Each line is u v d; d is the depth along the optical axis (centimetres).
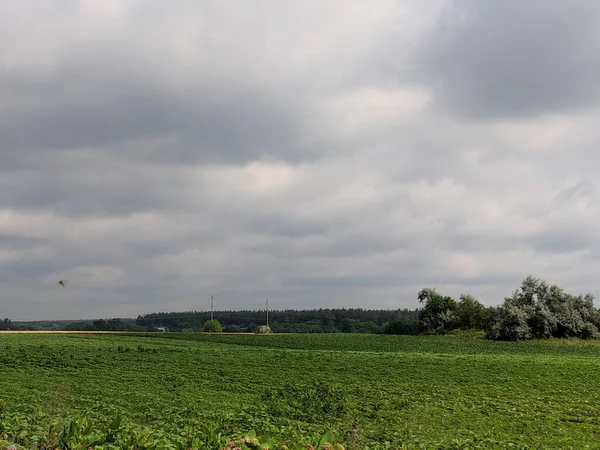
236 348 6725
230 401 3081
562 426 2608
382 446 1939
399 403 3125
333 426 2434
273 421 2378
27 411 2188
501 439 2239
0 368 4203
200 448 1078
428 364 5138
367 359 5469
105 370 4269
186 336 9319
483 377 4331
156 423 2098
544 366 5056
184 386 3625
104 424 1931
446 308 11731
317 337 9800
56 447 1115
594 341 9688
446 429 2509
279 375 4278
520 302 10150
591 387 3875
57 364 4488
